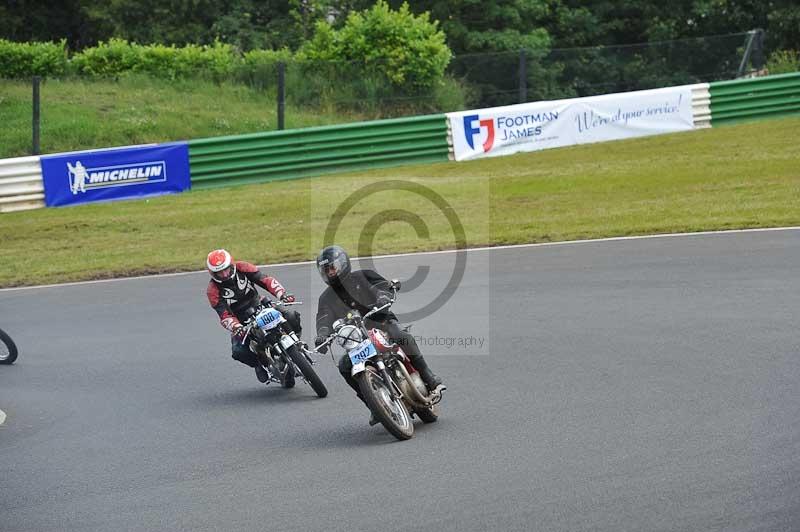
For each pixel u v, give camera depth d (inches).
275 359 1510.8
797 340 1507.1
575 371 1435.8
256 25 6471.5
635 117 4040.4
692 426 1141.1
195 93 4781.0
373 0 6131.9
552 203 3075.8
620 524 871.7
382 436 1223.5
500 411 1277.1
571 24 6230.3
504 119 3897.6
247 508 994.7
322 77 4680.1
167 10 6141.7
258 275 1556.3
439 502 958.4
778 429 1106.1
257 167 3698.3
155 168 3565.5
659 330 1628.9
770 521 858.1
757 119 4165.8
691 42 5034.5
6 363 1817.2
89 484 1134.4
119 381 1638.8
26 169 3425.2
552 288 2006.6
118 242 2984.7
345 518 938.1
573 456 1064.8
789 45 5664.4
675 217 2706.7
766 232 2422.5
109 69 4985.2
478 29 5969.5
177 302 2209.6
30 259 2842.0
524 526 881.5
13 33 6254.9
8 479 1183.6
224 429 1327.5
